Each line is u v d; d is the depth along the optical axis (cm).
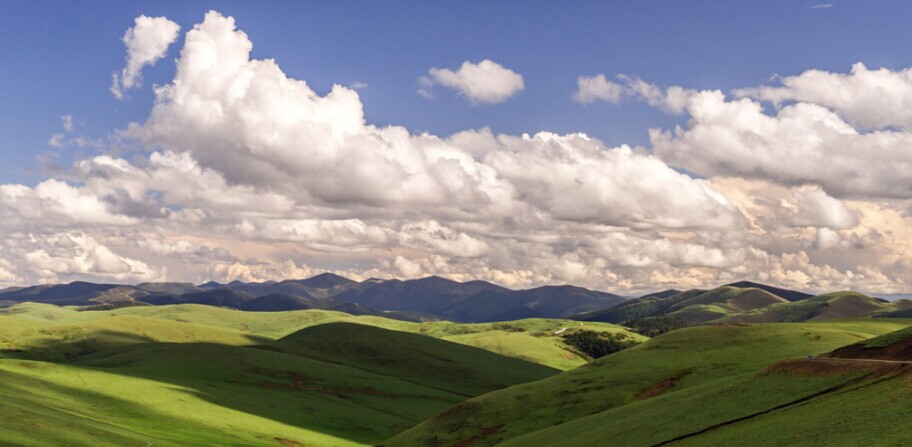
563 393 13012
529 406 12762
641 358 14488
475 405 13325
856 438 5453
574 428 9900
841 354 9012
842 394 6981
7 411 9131
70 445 8275
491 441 11431
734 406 7950
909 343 8419
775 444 6019
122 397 13388
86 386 13600
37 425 8812
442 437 12300
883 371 7269
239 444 11625
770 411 7319
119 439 9369
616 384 12850
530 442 9962
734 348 14012
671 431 7831
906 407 5800
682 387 11875
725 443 6631
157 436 10725
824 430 5931
